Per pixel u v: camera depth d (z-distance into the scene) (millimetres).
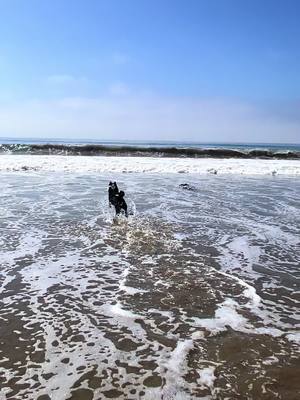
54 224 11305
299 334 5305
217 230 11094
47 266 7801
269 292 6742
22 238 9797
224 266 8023
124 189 18828
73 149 42094
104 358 4656
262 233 10906
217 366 4523
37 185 19547
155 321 5602
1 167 27875
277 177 27750
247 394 4035
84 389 4082
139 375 4336
